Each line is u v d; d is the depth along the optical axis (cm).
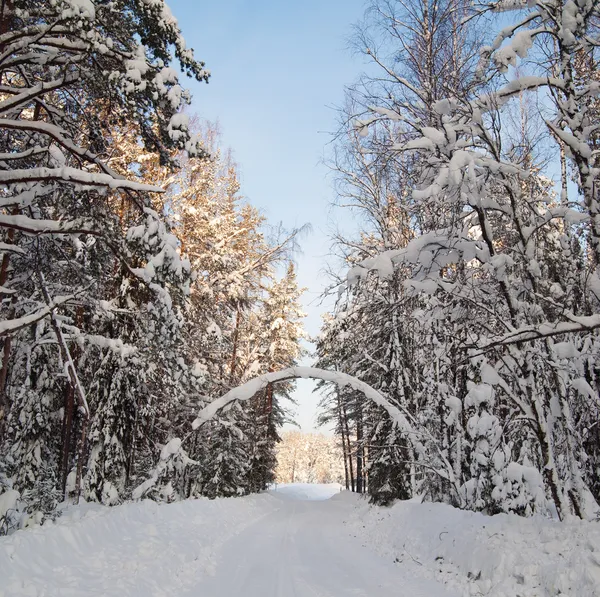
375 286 983
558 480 706
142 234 1006
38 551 584
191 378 1627
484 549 675
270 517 1786
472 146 779
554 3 680
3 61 833
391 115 836
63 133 903
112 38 881
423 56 1018
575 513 693
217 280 2038
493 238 827
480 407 975
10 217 841
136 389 1417
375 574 787
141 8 839
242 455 2475
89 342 1302
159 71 874
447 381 1121
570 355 718
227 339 2153
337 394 3023
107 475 1328
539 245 789
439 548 812
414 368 1422
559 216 734
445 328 946
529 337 601
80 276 1157
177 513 1181
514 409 867
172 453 1388
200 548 920
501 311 833
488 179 734
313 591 670
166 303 1095
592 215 651
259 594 652
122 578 608
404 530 1027
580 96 694
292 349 3375
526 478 806
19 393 1470
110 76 812
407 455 1562
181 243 1914
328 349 1898
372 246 1409
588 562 499
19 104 866
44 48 877
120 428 1359
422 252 777
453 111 765
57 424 1700
